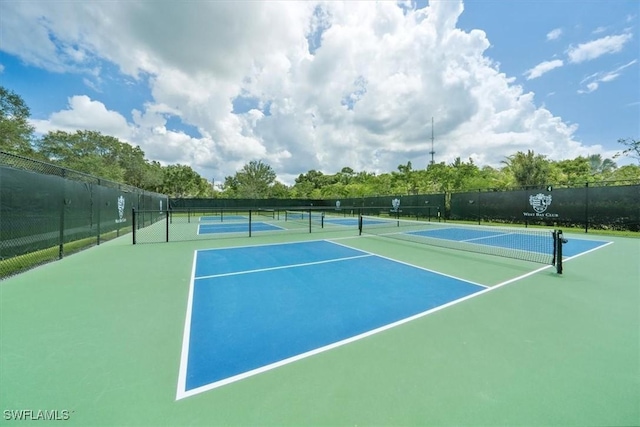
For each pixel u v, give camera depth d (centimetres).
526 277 510
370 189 3177
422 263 624
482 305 373
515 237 1048
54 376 215
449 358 244
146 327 305
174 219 2145
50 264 605
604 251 756
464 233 1174
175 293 421
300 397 194
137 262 630
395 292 428
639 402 187
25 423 167
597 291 430
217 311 353
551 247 828
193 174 4712
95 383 207
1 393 194
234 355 250
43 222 599
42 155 2322
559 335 287
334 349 261
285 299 397
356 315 341
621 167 1794
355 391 200
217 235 1130
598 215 1188
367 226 1507
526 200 1440
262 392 199
